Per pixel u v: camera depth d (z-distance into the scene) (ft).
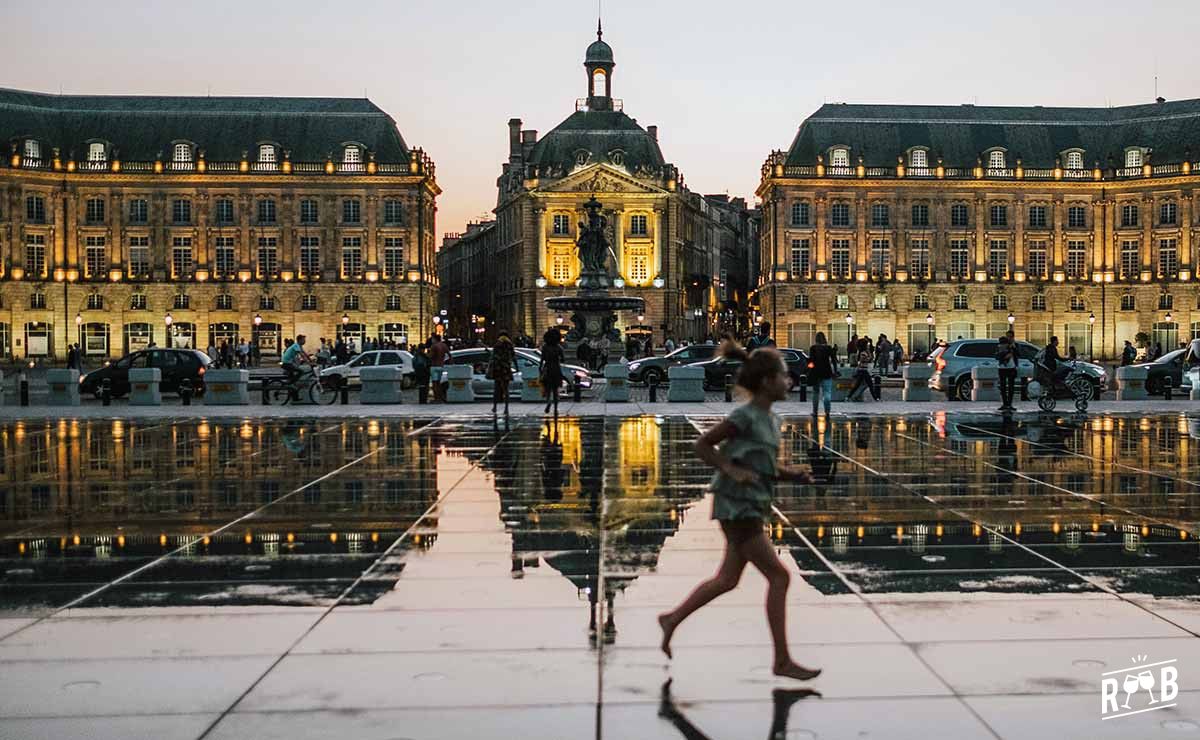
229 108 362.94
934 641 29.86
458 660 28.58
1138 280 359.87
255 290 353.10
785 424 101.71
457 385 141.49
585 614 32.89
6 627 31.91
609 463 70.49
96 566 40.14
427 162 368.07
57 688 26.61
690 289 402.11
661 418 111.55
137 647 29.89
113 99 360.28
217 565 40.14
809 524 47.37
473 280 533.96
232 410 126.82
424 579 37.52
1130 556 40.68
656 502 53.93
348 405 137.39
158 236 350.64
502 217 437.99
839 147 362.74
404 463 71.15
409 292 358.02
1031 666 27.76
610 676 27.27
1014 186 363.56
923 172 362.74
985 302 365.40
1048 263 366.43
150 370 139.74
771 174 362.33
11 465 71.72
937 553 41.24
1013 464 69.00
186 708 25.25
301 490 59.00
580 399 143.74
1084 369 169.58
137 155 351.05
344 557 41.29
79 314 346.33
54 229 345.10
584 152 390.01
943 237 365.40
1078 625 31.32
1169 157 357.41
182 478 64.59
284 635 30.94
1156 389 159.12
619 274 385.70
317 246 356.18
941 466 67.97
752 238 636.48
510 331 417.08
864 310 364.38
